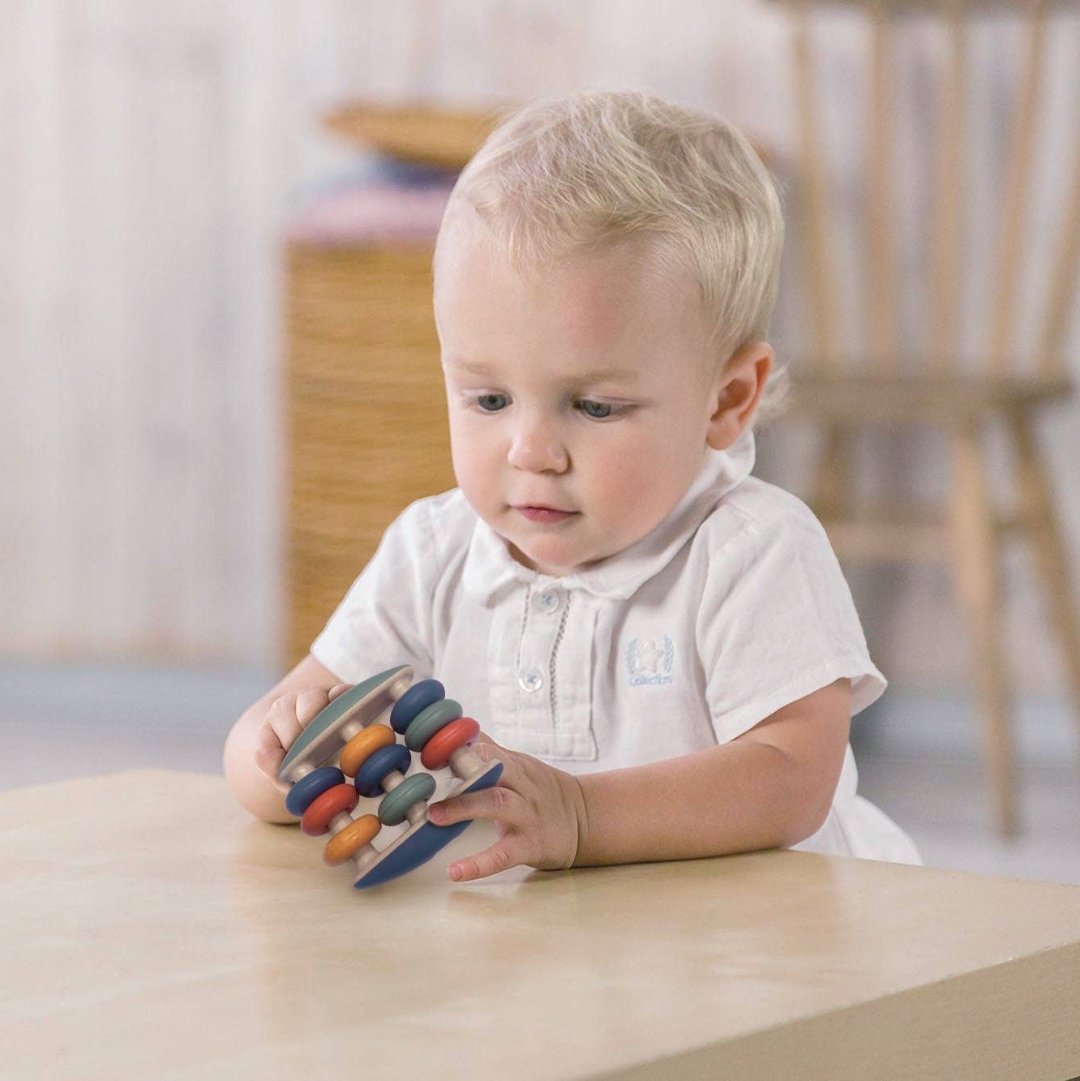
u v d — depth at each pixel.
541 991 0.70
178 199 3.71
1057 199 3.21
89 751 3.26
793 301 3.30
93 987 0.71
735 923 0.82
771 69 3.34
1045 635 3.23
